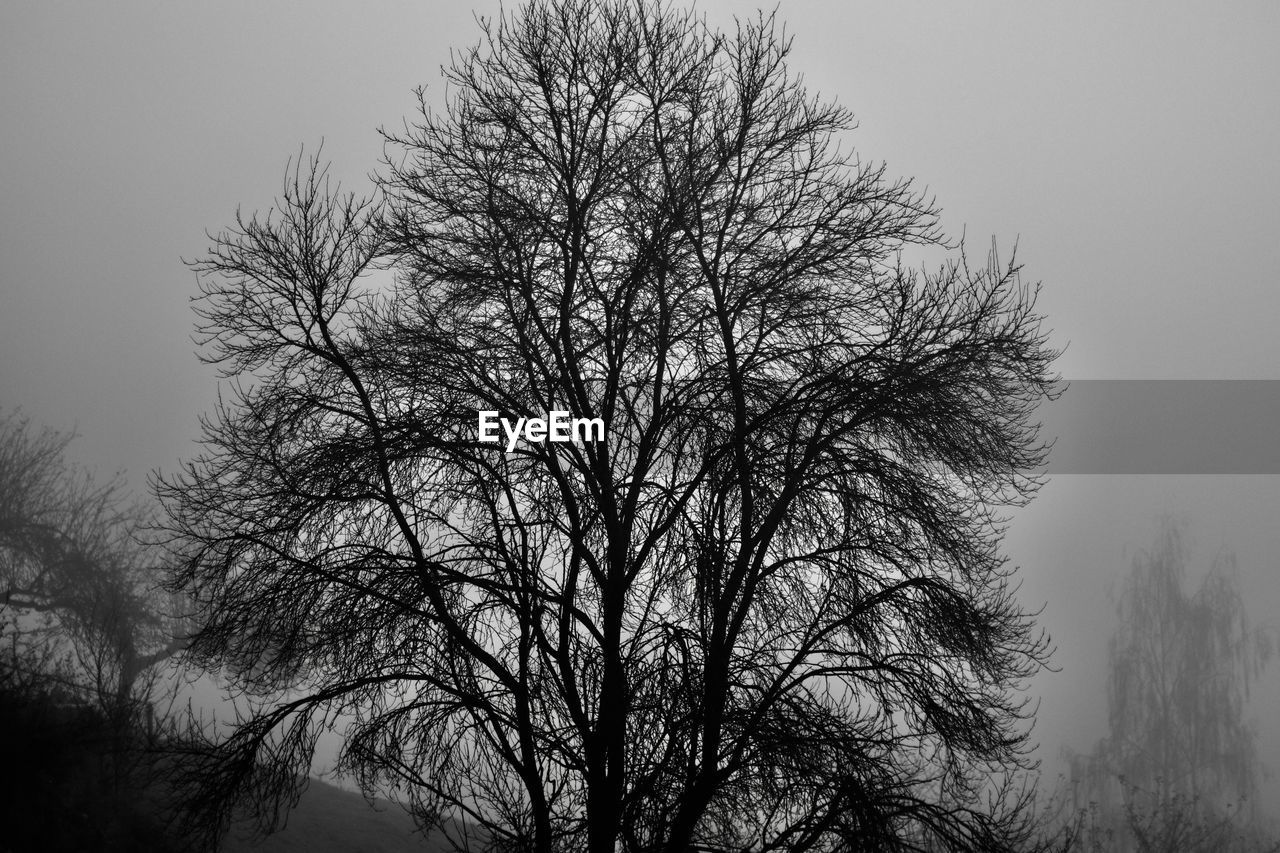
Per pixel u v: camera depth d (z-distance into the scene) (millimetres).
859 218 15852
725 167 16391
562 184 16531
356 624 14609
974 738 13797
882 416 14445
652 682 13359
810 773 12891
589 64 16766
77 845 19266
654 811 12953
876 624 14680
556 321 16672
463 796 14773
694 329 16359
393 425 15141
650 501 15109
